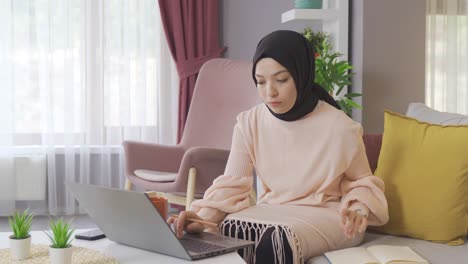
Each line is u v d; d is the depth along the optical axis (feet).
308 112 6.76
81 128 15.37
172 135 15.84
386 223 7.05
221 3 15.94
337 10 12.51
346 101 11.82
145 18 15.47
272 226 6.10
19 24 15.05
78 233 6.32
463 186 6.72
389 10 12.27
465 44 14.19
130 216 5.47
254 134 7.04
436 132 6.95
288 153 6.91
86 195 5.79
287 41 6.52
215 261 5.30
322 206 6.82
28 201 15.46
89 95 15.39
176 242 5.29
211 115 13.10
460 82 14.26
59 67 15.28
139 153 12.46
